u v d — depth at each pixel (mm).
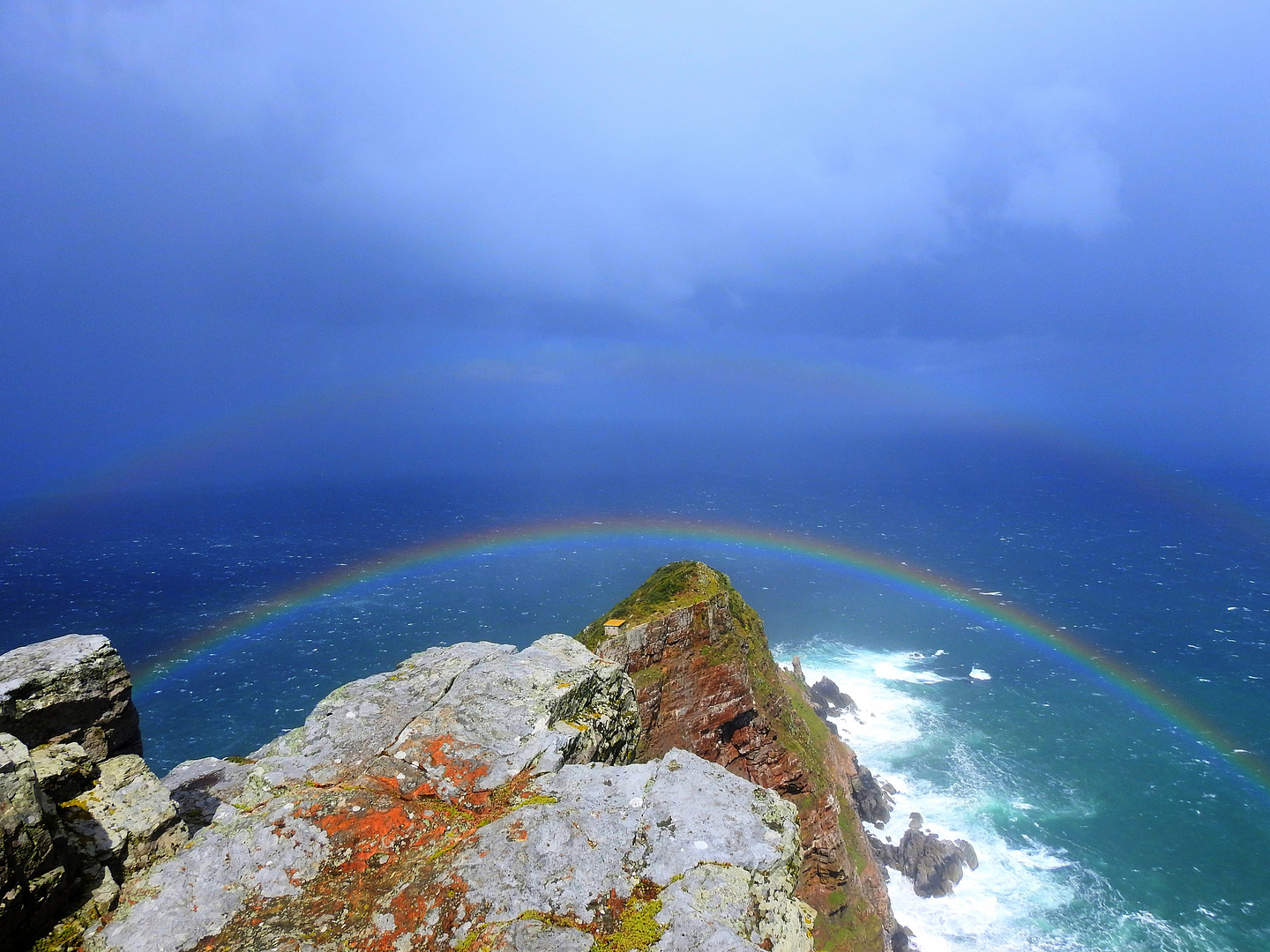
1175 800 90188
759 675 62781
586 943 8508
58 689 12133
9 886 8500
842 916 58500
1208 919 69188
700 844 10156
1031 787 92188
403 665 17672
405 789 12289
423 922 9156
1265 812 87562
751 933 8852
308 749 13656
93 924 9211
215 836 10906
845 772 78438
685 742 53656
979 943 65438
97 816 10703
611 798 11391
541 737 13625
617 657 51406
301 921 9375
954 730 108375
